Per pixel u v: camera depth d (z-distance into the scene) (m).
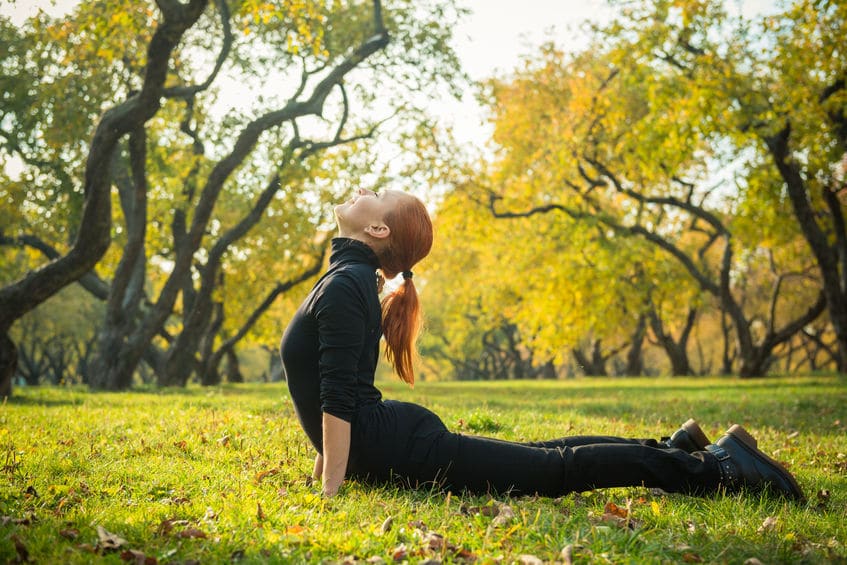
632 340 37.78
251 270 25.59
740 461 3.72
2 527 2.84
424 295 53.50
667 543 2.93
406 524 3.08
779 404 11.31
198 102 20.69
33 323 43.06
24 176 20.28
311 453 4.88
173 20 12.23
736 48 19.25
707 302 33.41
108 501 3.43
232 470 4.27
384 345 3.98
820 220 22.94
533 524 3.05
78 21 15.21
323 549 2.73
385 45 18.44
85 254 12.24
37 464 4.21
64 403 9.84
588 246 25.25
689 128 18.34
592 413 9.92
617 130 23.31
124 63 17.73
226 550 2.70
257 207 20.23
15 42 17.56
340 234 3.88
